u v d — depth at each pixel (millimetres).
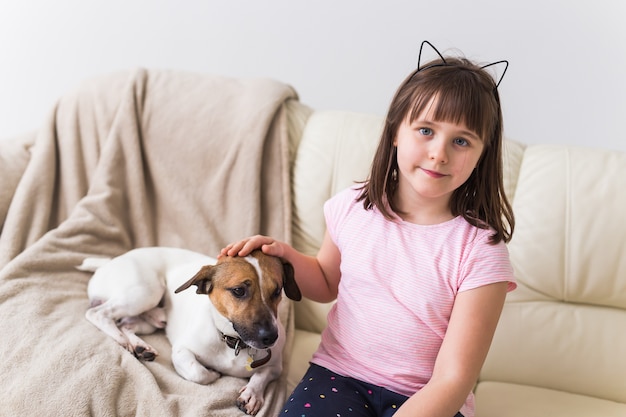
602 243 1955
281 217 2207
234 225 2207
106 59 2924
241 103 2291
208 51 2828
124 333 1822
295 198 2236
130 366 1658
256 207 2188
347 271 1583
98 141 2320
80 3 2877
